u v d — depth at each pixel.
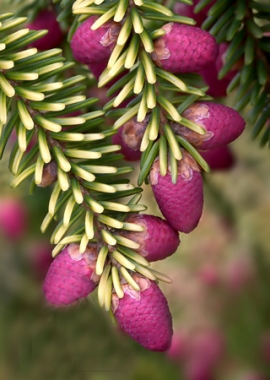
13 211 0.60
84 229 0.38
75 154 0.38
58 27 0.49
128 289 0.37
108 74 0.38
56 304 0.37
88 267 0.37
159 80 0.40
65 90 0.39
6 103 0.38
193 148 0.38
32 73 0.38
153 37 0.37
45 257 0.60
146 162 0.38
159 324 0.36
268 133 0.48
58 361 0.58
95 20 0.38
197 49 0.37
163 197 0.37
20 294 0.59
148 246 0.37
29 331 0.57
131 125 0.38
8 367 0.58
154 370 0.67
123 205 0.37
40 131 0.38
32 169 0.38
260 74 0.46
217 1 0.45
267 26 0.46
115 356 0.58
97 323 0.56
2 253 0.60
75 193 0.37
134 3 0.38
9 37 0.38
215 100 0.52
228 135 0.38
